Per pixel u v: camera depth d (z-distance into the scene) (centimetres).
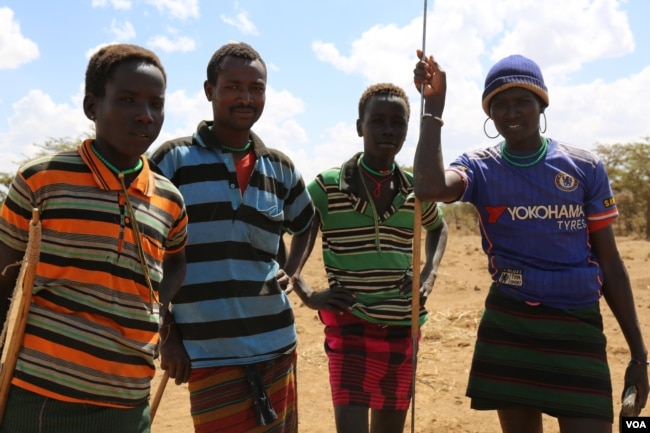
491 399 340
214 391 340
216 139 345
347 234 410
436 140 328
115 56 263
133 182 270
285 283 360
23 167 255
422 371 696
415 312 333
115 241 260
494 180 337
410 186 416
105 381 258
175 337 339
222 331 334
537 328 332
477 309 996
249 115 342
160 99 270
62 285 256
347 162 417
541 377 330
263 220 348
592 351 328
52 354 253
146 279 270
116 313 261
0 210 266
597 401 322
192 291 335
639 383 338
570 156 334
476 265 1605
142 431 274
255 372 341
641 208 3634
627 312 340
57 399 252
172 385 673
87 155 261
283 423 358
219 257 335
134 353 267
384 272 408
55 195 252
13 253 257
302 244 390
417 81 334
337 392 400
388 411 409
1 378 252
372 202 406
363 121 414
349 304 404
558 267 330
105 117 262
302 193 377
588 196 333
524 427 350
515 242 336
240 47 345
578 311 330
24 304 246
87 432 258
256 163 351
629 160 3581
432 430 536
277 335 351
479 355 348
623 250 1934
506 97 329
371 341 406
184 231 304
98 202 258
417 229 333
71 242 253
